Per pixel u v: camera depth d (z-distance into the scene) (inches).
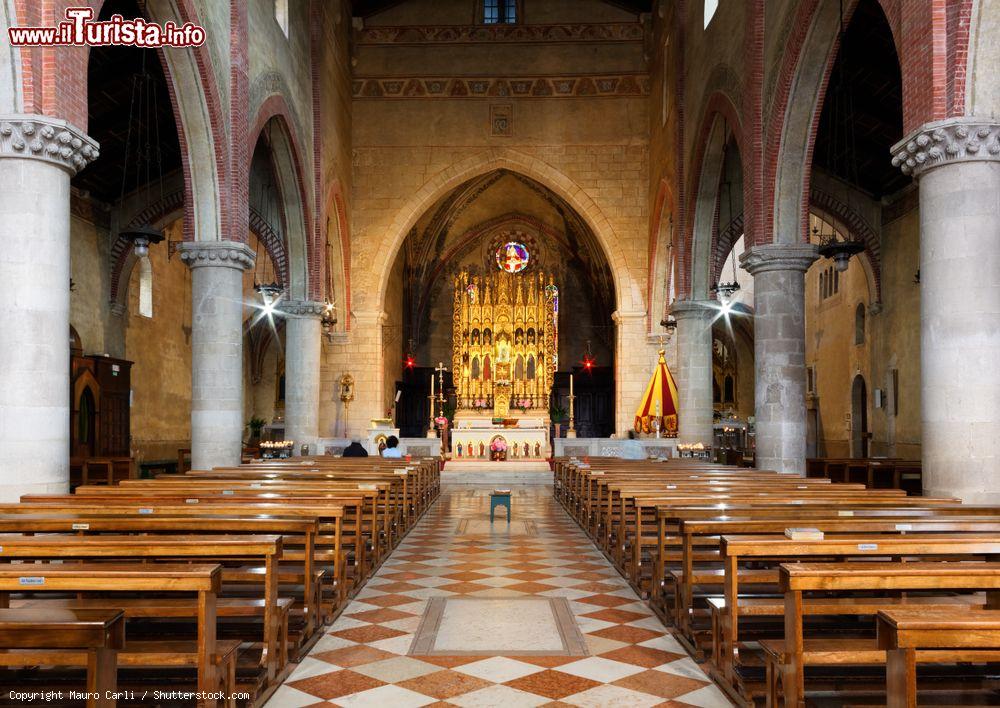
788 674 182.7
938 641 131.3
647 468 556.7
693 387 880.9
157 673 204.4
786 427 577.3
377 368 1126.4
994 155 337.1
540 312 1354.6
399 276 1460.4
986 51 337.7
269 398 1432.1
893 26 389.7
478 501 772.0
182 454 858.8
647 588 346.3
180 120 559.5
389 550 459.2
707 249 863.1
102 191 870.4
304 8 866.1
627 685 237.1
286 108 779.4
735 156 940.0
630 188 1138.0
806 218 587.2
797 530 223.5
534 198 1477.6
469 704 221.8
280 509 290.8
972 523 247.4
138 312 954.1
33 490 334.0
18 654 151.2
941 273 343.3
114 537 215.3
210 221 579.8
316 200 916.0
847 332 1080.2
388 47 1158.3
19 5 334.3
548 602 342.3
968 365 334.6
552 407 1374.3
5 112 334.0
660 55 1042.7
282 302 885.8
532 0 1157.7
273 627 225.3
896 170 867.4
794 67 549.6
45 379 338.0
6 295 333.1
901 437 889.5
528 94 1149.7
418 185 1144.2
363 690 232.1
